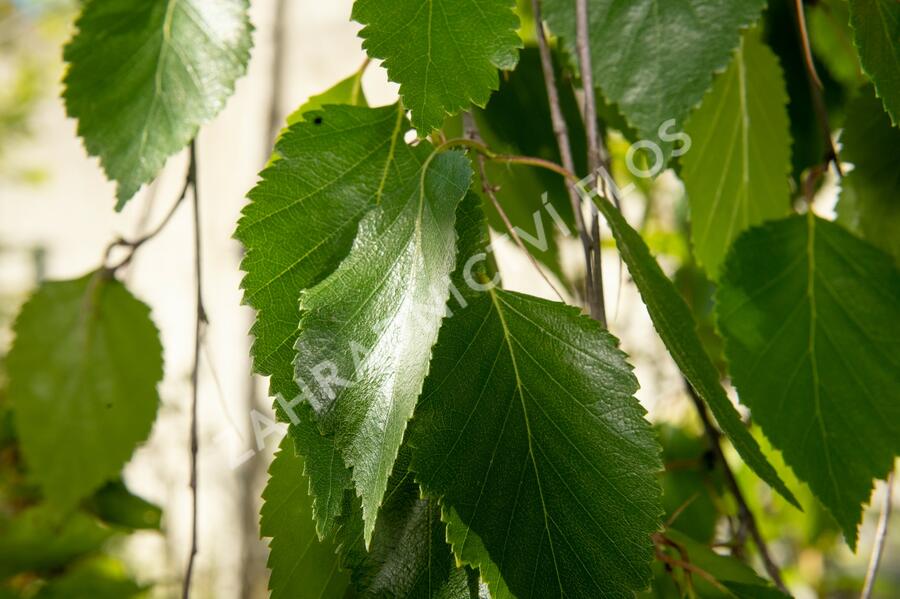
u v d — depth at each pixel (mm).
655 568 342
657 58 319
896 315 348
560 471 285
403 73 279
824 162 362
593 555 281
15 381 407
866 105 360
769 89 369
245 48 317
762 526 547
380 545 287
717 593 338
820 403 343
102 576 536
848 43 393
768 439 341
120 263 406
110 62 319
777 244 354
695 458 466
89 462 411
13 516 483
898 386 343
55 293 407
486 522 281
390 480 290
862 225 364
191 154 342
